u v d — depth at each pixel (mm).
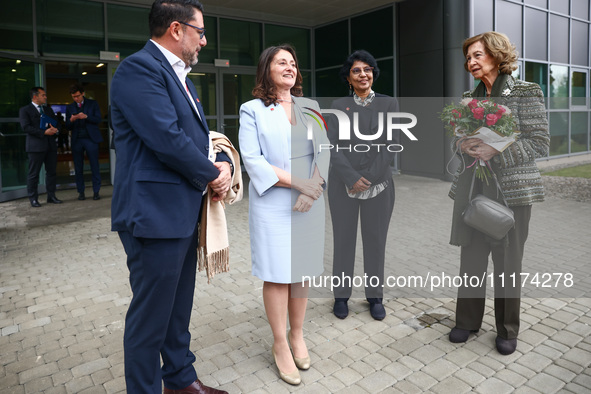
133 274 1827
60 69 11430
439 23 8266
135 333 1838
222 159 2035
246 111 2268
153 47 1822
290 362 2314
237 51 10375
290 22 10820
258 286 3562
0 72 7363
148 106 1682
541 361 2391
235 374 2361
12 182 7625
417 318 2916
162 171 1759
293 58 2266
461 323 2604
